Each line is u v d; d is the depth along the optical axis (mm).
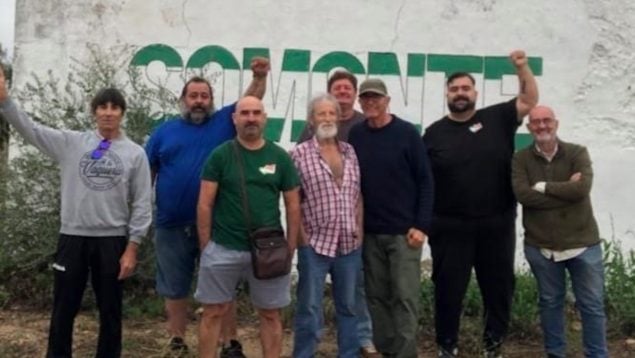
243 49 6945
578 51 6875
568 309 6172
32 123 4539
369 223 4840
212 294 4574
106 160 4500
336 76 5281
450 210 4965
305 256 4688
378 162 4797
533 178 4855
